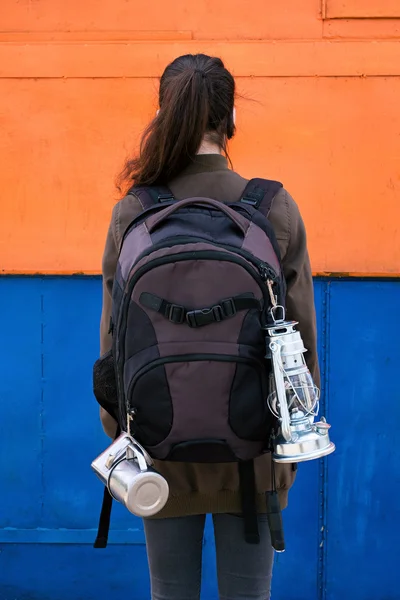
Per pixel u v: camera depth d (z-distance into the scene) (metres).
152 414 1.22
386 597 2.33
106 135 2.29
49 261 2.30
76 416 2.32
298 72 2.27
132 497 1.23
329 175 2.28
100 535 1.45
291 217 1.40
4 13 2.28
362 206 2.28
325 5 2.26
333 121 2.28
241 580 1.39
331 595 2.33
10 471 2.33
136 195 1.41
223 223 1.30
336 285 2.29
